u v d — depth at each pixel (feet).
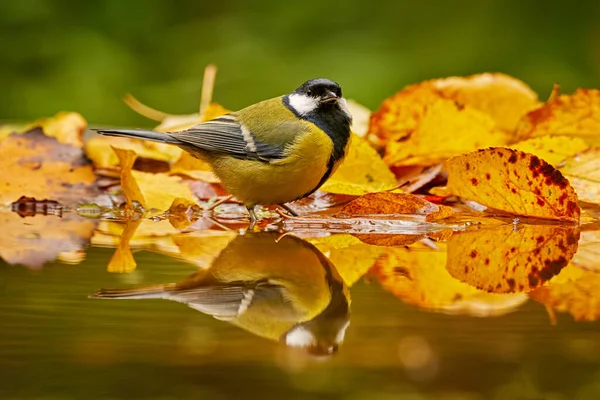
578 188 16.14
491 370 13.10
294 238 15.92
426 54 21.49
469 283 15.64
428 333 15.12
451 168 16.08
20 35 21.40
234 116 16.15
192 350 13.94
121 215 16.17
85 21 22.18
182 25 22.86
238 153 16.10
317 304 15.52
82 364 13.20
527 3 22.30
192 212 16.21
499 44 21.74
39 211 16.22
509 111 16.55
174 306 15.51
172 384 12.21
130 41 22.30
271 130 16.08
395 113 16.46
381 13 22.68
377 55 21.40
